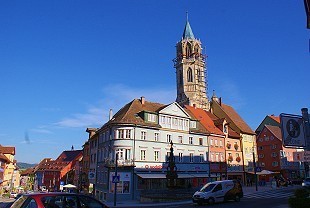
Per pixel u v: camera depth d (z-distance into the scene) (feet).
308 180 141.28
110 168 147.64
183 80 329.72
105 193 149.48
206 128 189.57
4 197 229.45
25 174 420.36
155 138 157.69
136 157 147.95
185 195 116.67
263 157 250.57
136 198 142.82
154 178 146.82
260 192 132.26
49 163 352.28
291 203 49.57
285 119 33.17
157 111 162.71
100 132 174.50
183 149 168.04
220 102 246.88
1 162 258.16
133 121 152.15
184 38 349.61
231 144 202.39
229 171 193.06
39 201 35.55
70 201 37.19
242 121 235.61
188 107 216.54
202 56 338.75
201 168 174.40
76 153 336.49
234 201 97.76
